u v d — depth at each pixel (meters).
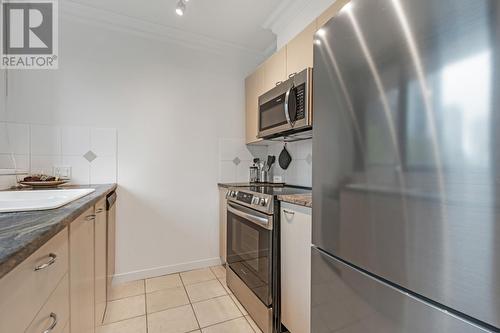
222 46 2.55
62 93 1.97
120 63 2.16
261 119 2.10
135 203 2.22
